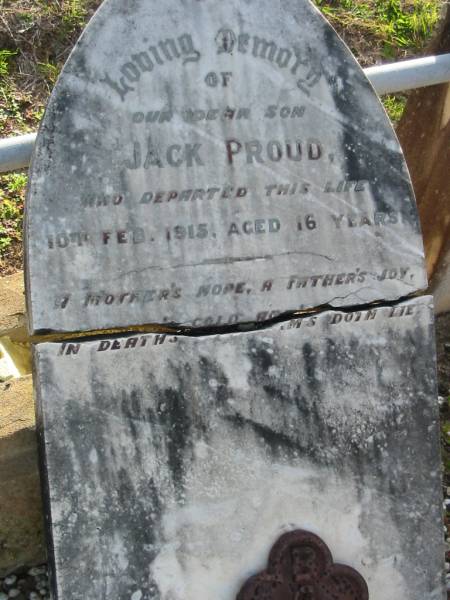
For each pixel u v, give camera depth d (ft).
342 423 3.85
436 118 5.07
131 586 3.66
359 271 3.86
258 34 3.73
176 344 3.71
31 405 4.20
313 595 3.74
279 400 3.80
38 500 4.20
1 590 4.33
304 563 3.73
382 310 3.89
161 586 3.68
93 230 3.61
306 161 3.79
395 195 3.88
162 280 3.68
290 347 3.81
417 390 3.92
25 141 4.00
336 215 3.83
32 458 4.10
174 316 3.70
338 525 3.84
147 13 3.63
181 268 3.70
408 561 3.90
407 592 3.90
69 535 3.60
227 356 3.76
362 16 7.46
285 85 3.76
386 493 3.89
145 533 3.67
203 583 3.72
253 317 3.78
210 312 3.74
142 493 3.67
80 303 3.61
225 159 3.72
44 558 4.38
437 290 5.46
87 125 3.59
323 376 3.84
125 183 3.63
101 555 3.63
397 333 3.91
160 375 3.69
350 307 3.87
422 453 3.92
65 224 3.59
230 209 3.74
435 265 5.40
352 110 3.82
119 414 3.66
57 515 3.59
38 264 3.57
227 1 3.69
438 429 3.94
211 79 3.69
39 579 4.39
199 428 3.72
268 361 3.79
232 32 3.71
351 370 3.86
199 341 3.73
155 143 3.65
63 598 3.59
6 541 4.24
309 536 3.76
